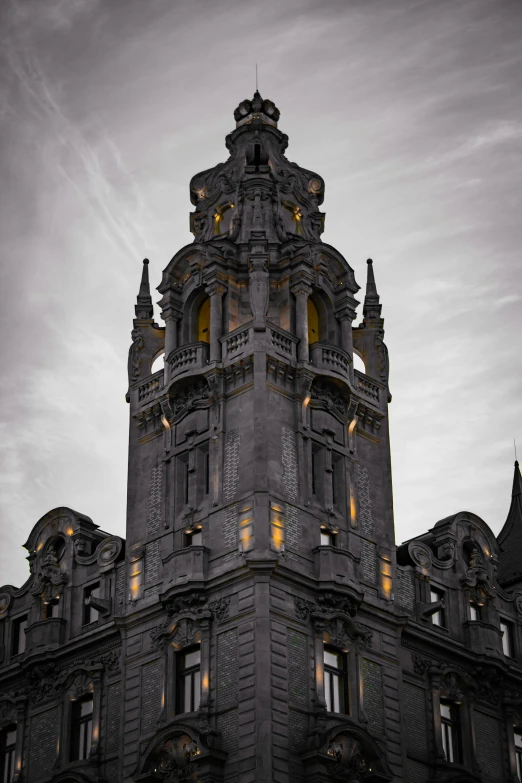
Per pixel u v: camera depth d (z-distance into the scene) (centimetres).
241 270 6588
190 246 6662
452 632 6588
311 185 7281
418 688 6275
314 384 6316
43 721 6456
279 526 5872
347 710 5822
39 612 6738
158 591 6106
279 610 5706
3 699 6688
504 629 6925
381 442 6606
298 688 5644
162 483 6350
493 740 6531
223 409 6206
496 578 6975
